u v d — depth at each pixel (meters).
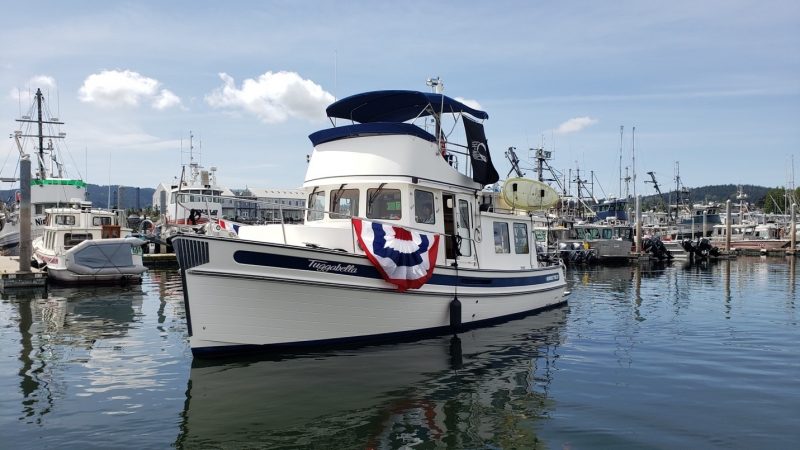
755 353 11.19
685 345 11.89
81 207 34.12
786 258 51.44
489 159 13.87
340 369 9.38
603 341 12.20
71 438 6.65
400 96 12.71
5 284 21.23
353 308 10.36
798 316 16.23
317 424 7.12
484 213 13.74
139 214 59.94
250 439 6.65
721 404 7.99
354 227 10.35
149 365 9.86
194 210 11.74
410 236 10.84
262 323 9.58
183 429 6.92
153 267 32.78
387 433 6.86
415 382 8.86
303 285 9.70
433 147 12.13
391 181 11.41
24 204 21.89
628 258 42.22
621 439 6.71
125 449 6.35
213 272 9.02
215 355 9.45
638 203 46.44
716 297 21.19
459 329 12.05
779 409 7.78
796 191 107.88
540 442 6.62
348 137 12.07
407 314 11.17
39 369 9.66
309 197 12.74
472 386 8.74
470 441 6.64
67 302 18.27
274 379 8.80
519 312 14.80
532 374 9.48
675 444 6.56
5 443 6.49
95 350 11.09
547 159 39.91
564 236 44.66
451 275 11.91
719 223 68.38
